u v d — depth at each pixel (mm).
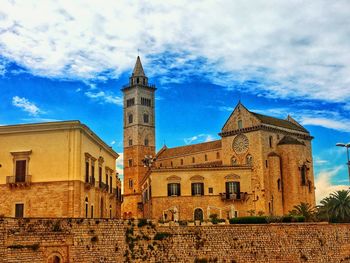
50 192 64562
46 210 64188
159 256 56906
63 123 65500
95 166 74500
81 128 66188
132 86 191250
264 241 63281
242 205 101438
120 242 54469
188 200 99750
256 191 114375
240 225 62531
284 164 118000
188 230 59469
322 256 66938
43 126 66125
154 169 100750
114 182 91062
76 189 64312
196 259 58844
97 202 75250
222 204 100688
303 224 66750
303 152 119500
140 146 185875
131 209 178000
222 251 60531
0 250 45562
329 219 84688
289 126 126875
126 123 192000
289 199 115750
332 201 85125
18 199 65250
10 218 46938
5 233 46219
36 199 64750
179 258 58031
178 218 97750
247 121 120812
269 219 68062
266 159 116375
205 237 60125
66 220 51000
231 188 101562
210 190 100938
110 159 87812
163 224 60875
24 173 65625
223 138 125938
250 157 118062
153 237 57188
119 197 98938
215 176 101812
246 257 61656
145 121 190125
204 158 144625
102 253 52844
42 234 48906
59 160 65188
